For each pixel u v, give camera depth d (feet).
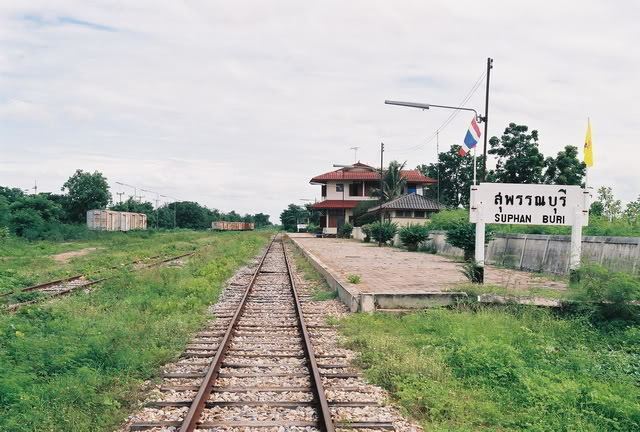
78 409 19.74
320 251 112.68
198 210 416.26
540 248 67.15
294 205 465.06
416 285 50.39
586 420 19.48
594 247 56.24
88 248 123.34
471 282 47.85
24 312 35.96
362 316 38.24
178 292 48.62
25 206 161.27
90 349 26.09
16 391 20.59
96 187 232.32
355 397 21.88
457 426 19.01
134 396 21.56
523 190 47.78
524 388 22.67
